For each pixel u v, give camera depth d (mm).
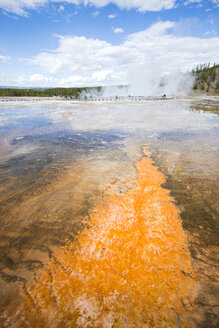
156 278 1959
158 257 2211
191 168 4652
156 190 3682
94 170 4621
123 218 2891
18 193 3590
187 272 2027
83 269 2059
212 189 3652
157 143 6941
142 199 3391
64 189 3730
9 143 7051
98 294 1801
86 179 4148
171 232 2609
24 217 2918
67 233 2594
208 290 1838
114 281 1926
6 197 3461
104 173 4445
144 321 1588
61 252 2285
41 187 3811
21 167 4852
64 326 1555
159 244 2402
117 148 6445
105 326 1557
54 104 22141
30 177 4270
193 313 1647
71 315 1633
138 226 2727
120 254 2252
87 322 1584
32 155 5766
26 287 1868
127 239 2486
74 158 5488
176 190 3664
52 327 1549
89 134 8438
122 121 11398
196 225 2740
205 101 26734
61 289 1847
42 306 1700
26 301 1743
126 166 4867
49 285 1888
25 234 2580
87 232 2611
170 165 4887
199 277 1970
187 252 2285
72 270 2047
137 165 4945
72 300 1752
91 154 5840
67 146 6699
